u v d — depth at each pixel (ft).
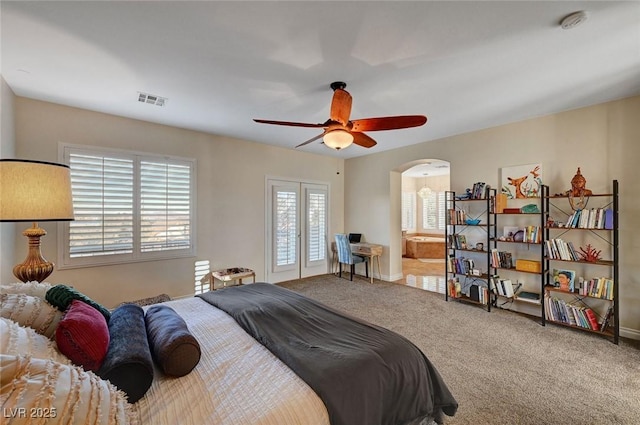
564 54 7.23
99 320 4.20
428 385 5.13
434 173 28.86
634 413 5.98
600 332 9.61
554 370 7.63
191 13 5.66
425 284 17.24
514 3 5.43
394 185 18.42
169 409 3.50
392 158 17.92
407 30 6.25
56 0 5.23
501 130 12.95
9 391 2.26
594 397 6.50
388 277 18.13
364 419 3.98
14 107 9.48
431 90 9.36
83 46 6.81
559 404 6.27
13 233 9.43
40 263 6.82
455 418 5.83
